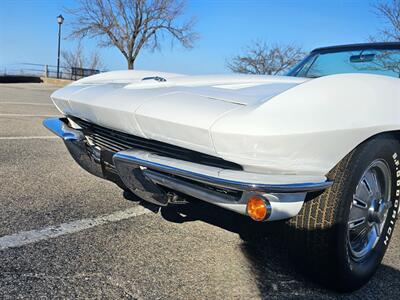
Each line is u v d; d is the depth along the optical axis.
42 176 3.92
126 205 3.24
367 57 3.40
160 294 2.03
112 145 2.63
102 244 2.52
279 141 1.72
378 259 2.38
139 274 2.20
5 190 3.42
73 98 2.72
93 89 2.72
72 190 3.54
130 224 2.86
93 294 1.98
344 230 2.03
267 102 1.80
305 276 2.24
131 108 2.15
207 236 2.74
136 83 2.63
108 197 3.40
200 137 1.86
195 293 2.06
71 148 2.90
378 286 2.31
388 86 2.10
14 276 2.09
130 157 2.16
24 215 2.90
